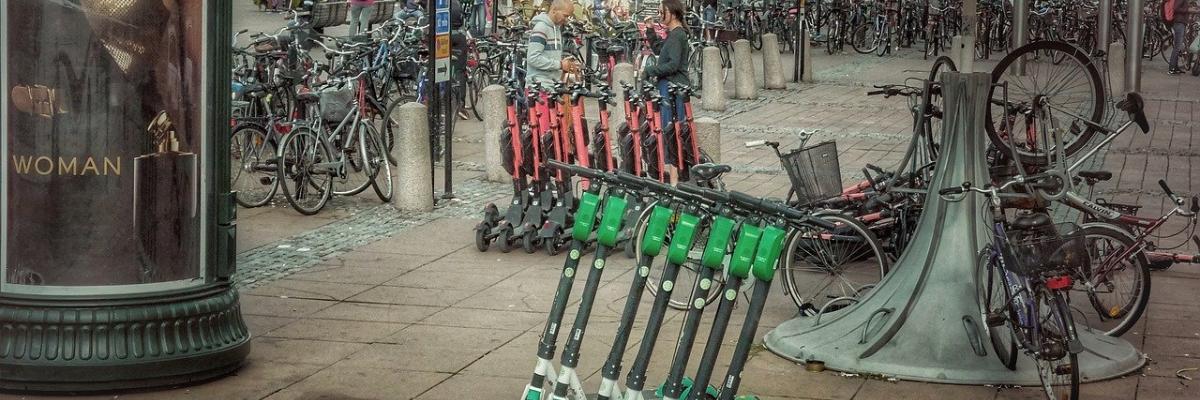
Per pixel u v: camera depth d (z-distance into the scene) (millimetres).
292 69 13781
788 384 6812
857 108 19734
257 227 11062
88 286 6383
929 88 8477
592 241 9984
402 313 8273
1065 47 8719
